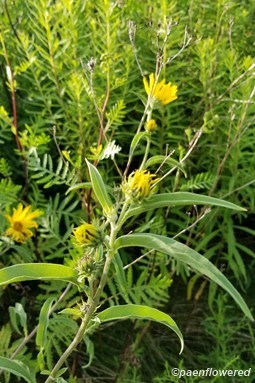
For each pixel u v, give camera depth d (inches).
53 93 41.1
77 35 39.2
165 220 39.5
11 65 41.1
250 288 43.8
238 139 38.1
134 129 43.3
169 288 42.3
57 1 40.5
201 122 42.3
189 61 44.0
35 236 36.4
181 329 40.8
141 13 45.2
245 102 36.6
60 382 22.8
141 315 21.4
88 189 34.9
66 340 36.1
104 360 38.3
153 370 38.5
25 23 42.8
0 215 33.0
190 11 43.9
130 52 39.9
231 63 40.5
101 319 21.6
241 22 47.3
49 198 40.3
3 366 21.6
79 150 38.7
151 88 26.2
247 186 41.9
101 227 20.2
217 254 44.7
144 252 36.7
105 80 39.8
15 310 30.0
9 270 19.6
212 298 39.6
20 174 42.7
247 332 41.7
